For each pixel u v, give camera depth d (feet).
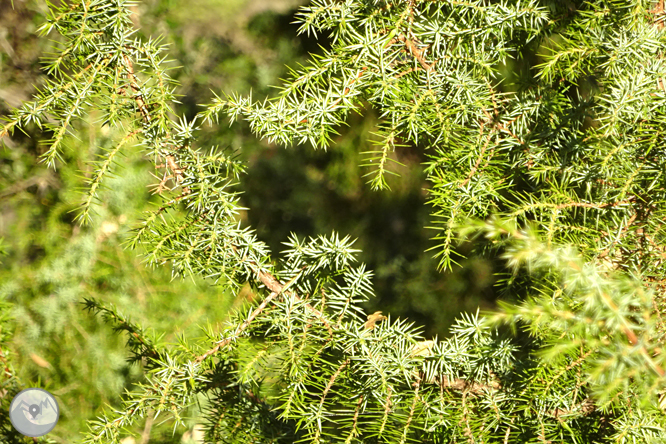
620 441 4.34
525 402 4.51
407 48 4.55
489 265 7.11
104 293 7.33
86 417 6.41
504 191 4.84
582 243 4.42
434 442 4.50
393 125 4.54
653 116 4.44
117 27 4.47
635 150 4.44
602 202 4.49
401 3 4.56
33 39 6.84
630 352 4.01
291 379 4.47
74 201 7.31
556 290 4.31
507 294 4.72
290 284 4.55
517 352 4.66
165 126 4.48
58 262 7.14
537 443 4.46
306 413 4.45
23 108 4.48
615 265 4.48
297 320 4.55
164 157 4.53
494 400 4.53
